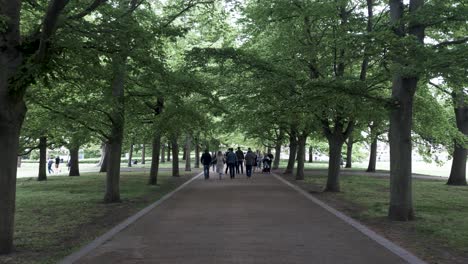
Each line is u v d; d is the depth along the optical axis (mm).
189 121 19672
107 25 9828
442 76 11016
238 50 16547
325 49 18266
